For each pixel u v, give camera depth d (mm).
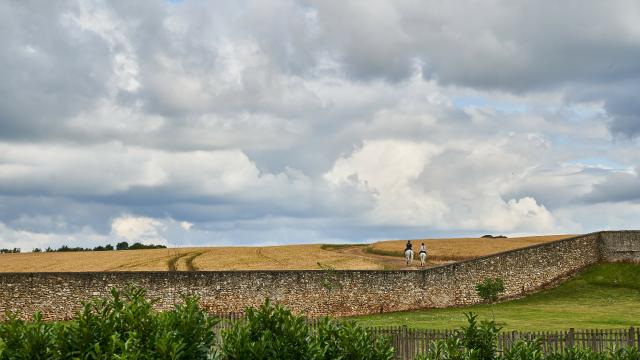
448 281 65875
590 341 36531
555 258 74750
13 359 16781
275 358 17375
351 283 61156
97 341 17062
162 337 16547
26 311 51406
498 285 63750
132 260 85125
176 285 55719
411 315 59438
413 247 98625
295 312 58781
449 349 18938
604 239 78875
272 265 79688
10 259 90188
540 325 52344
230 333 17844
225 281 57219
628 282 73812
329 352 18250
